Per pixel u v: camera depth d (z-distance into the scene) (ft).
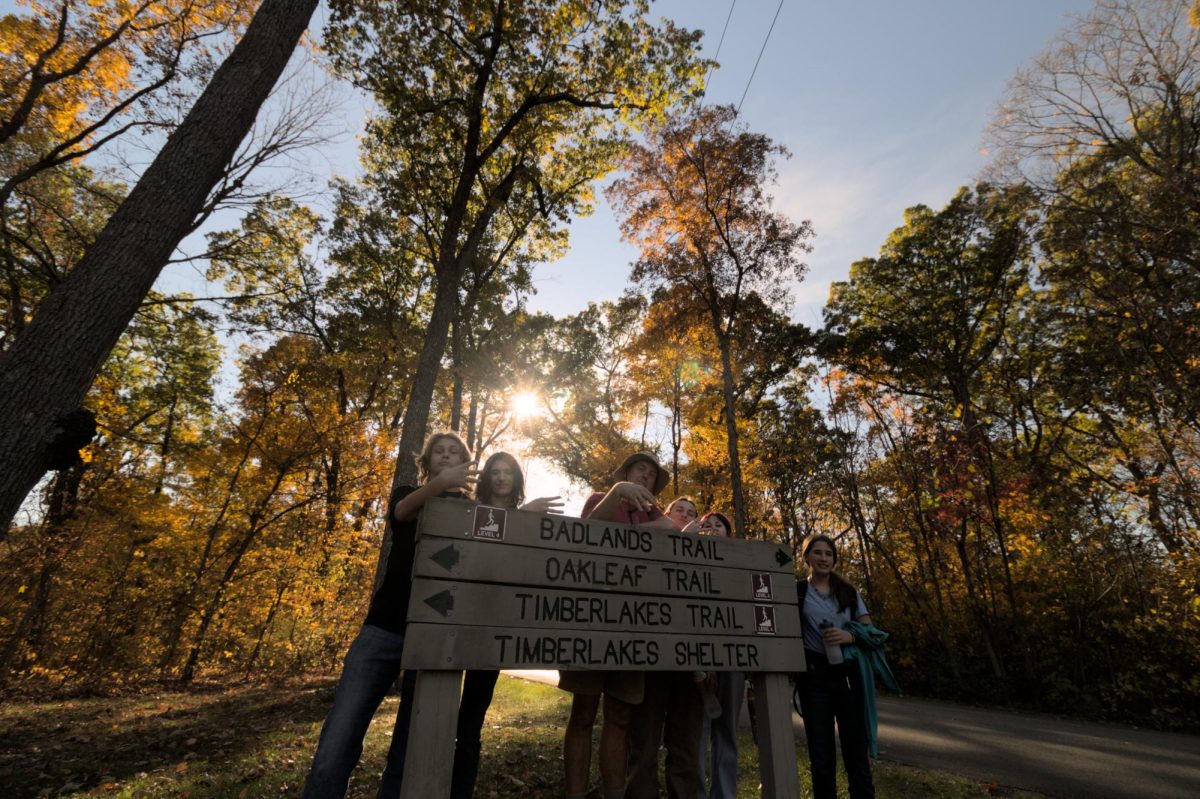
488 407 83.76
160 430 71.61
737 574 9.98
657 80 48.55
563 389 82.84
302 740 19.60
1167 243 46.29
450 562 7.68
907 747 23.18
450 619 7.44
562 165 57.52
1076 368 64.49
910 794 15.14
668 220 63.41
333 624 52.90
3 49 40.47
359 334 68.80
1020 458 65.16
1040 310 71.82
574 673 9.75
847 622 12.42
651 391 70.38
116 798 12.57
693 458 63.62
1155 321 47.03
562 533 8.63
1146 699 36.55
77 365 13.46
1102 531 41.98
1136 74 50.47
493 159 53.88
